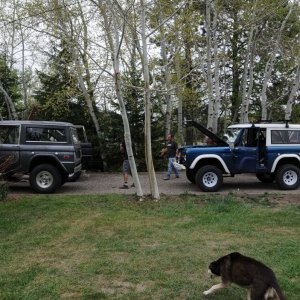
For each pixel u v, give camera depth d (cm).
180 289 487
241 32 2277
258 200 1037
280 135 1235
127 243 677
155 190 1039
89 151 1647
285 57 1922
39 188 1176
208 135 1246
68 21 1238
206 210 916
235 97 2752
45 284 503
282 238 697
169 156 1511
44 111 1948
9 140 1170
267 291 390
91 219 841
